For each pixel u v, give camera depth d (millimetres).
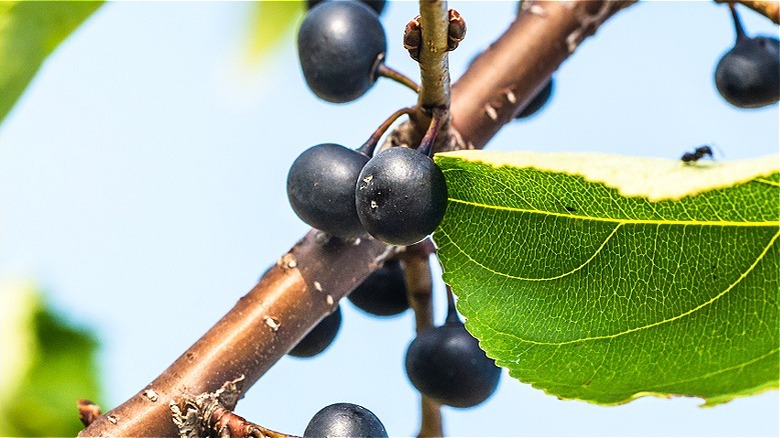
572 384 240
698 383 236
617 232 238
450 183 240
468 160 234
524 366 242
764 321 234
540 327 242
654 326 238
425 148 243
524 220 241
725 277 235
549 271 241
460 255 243
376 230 238
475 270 243
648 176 227
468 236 243
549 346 242
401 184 236
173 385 248
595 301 240
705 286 236
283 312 254
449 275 244
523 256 242
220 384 250
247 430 242
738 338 235
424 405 272
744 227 233
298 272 256
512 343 242
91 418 251
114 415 246
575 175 230
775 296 234
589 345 240
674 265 237
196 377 249
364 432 235
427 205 237
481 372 260
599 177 229
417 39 239
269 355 253
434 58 240
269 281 256
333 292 257
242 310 254
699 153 230
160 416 247
